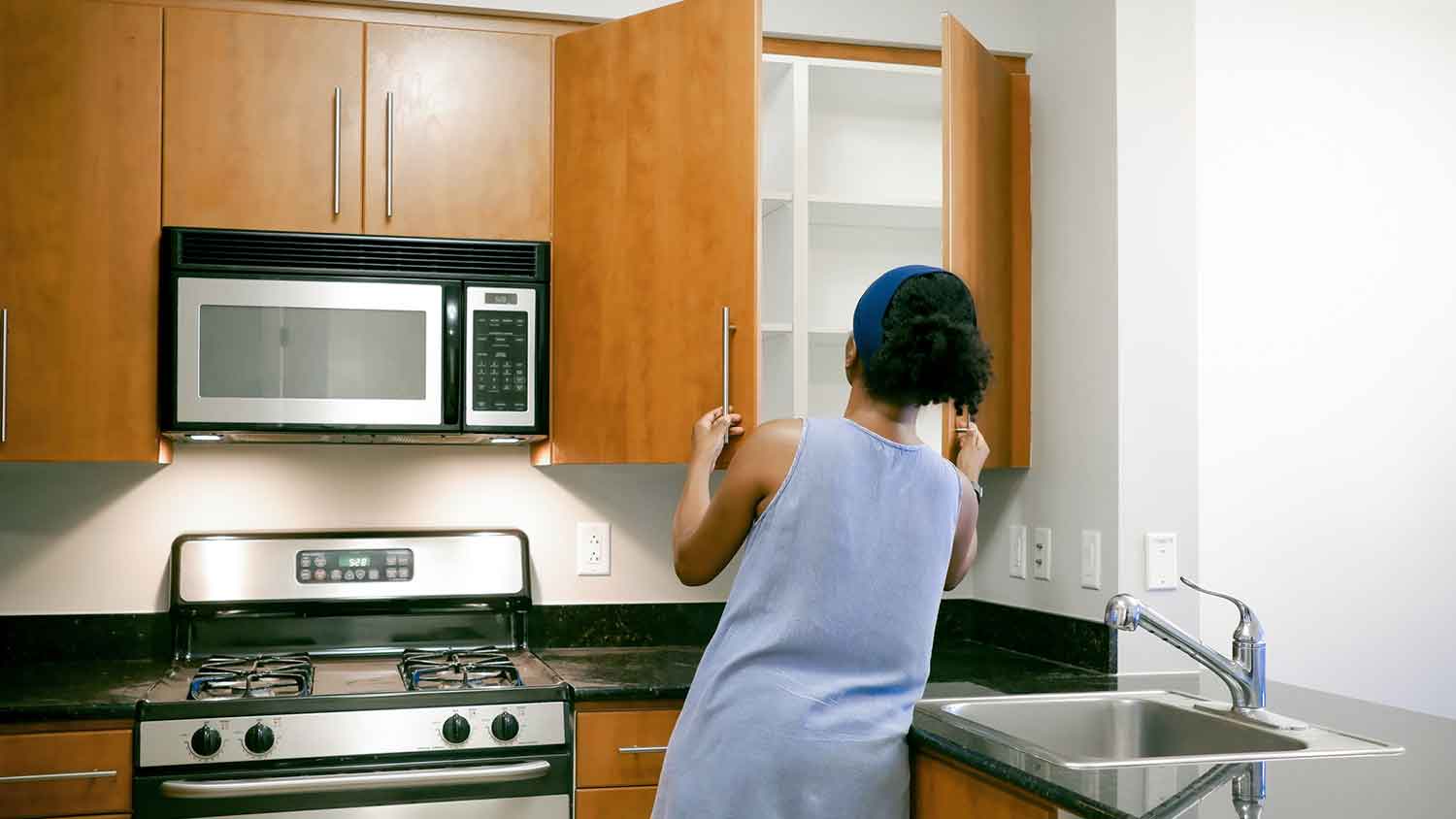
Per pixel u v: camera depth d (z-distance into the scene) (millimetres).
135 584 2771
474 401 2615
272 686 2422
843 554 1776
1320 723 1900
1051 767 1599
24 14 2504
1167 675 2439
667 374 2553
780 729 1753
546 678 2516
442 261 2629
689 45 2547
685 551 2012
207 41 2578
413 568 2824
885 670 1834
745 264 2477
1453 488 3100
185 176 2559
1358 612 3014
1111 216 2631
